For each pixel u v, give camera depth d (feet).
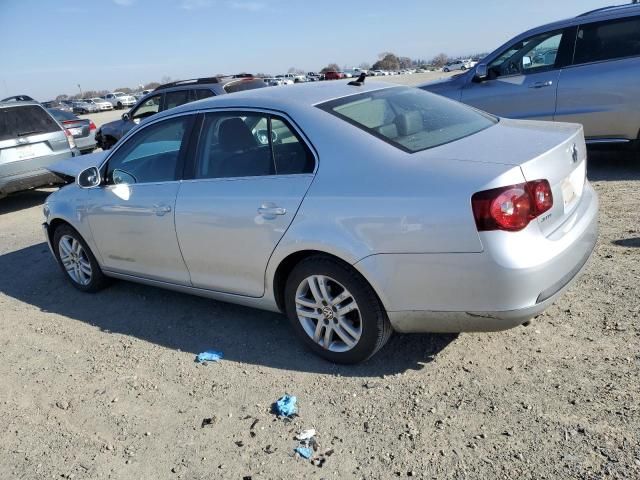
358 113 11.50
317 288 11.18
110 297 16.84
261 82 35.01
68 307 16.57
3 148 28.73
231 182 12.16
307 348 12.19
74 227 16.35
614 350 10.64
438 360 11.19
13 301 17.60
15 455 10.12
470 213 9.08
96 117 135.95
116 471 9.35
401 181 9.84
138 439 10.07
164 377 11.96
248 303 12.74
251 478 8.75
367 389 10.60
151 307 15.71
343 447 9.17
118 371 12.47
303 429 9.73
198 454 9.46
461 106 13.30
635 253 14.62
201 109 13.25
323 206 10.52
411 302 10.00
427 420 9.50
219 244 12.41
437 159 9.92
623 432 8.54
